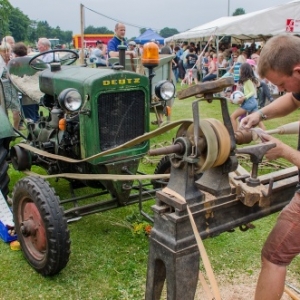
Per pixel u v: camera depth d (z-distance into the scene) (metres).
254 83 6.41
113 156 3.04
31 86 4.16
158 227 1.77
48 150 3.43
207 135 1.65
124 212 3.68
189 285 1.74
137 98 3.10
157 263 1.80
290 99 2.19
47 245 2.58
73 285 2.64
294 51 1.69
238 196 1.81
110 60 6.11
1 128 3.41
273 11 9.91
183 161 1.71
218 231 1.81
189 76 14.64
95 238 3.22
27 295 2.55
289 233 1.81
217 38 13.20
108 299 2.50
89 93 2.88
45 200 2.58
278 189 1.94
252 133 1.83
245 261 2.90
